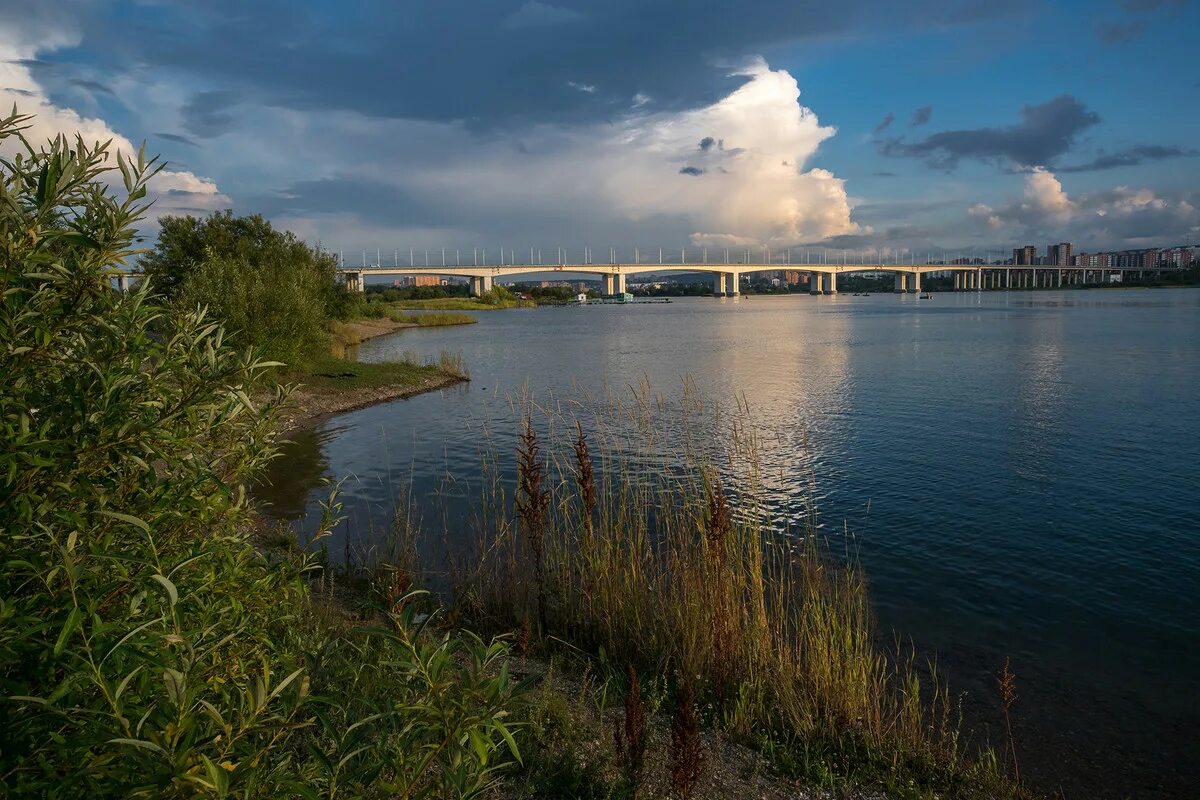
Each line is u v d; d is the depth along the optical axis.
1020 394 28.19
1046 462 17.42
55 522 2.25
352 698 3.21
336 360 37.47
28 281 2.27
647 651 7.39
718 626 6.86
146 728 1.93
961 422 22.64
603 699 6.01
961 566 10.77
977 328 71.31
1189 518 13.11
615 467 14.27
